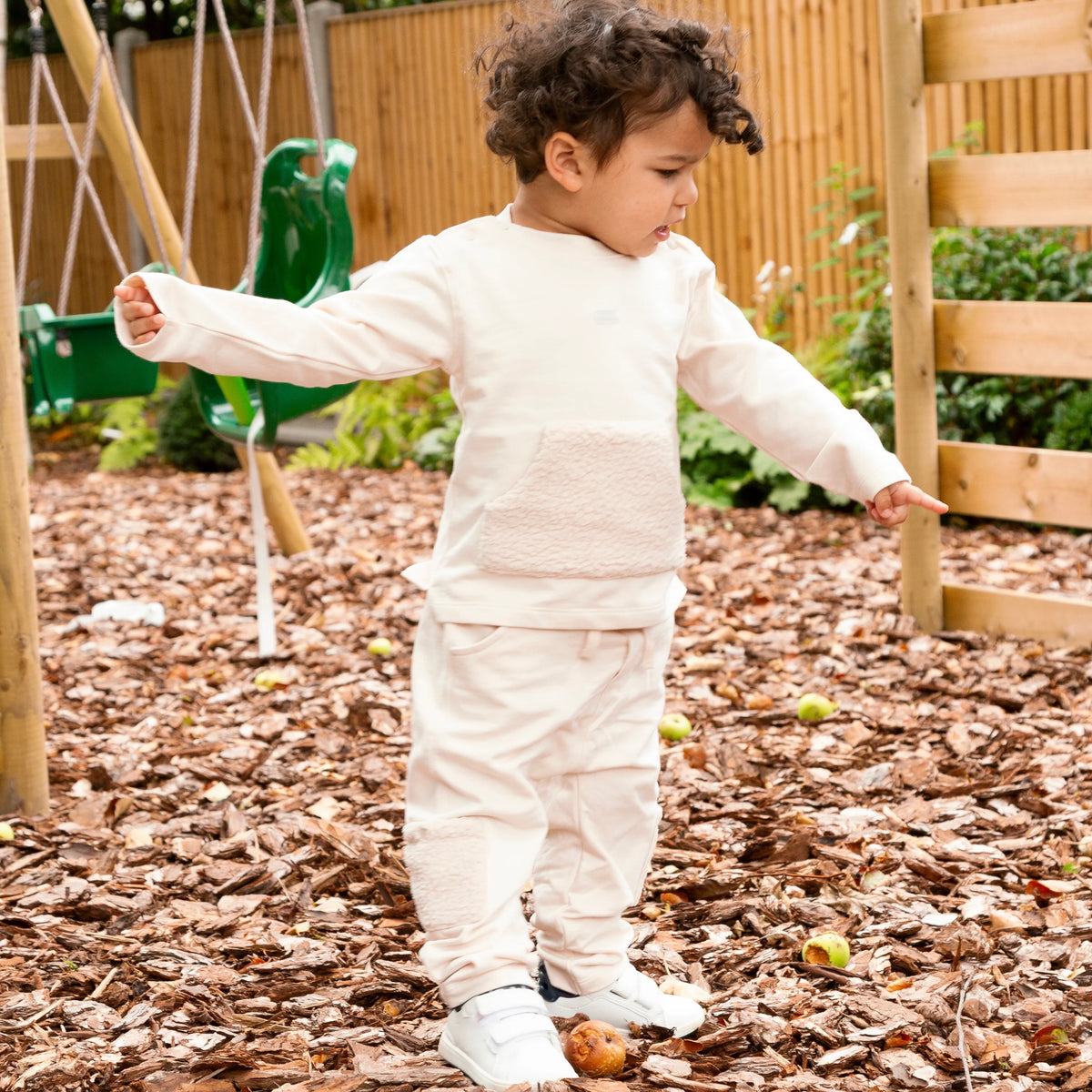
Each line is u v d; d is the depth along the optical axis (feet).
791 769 12.65
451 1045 7.22
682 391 25.59
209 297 6.59
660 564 7.24
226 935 9.70
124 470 31.48
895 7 15.78
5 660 11.89
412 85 33.81
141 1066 7.66
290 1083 7.43
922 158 16.03
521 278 6.97
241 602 19.77
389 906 10.12
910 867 10.26
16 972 9.00
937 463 16.65
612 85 6.52
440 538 7.32
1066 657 15.39
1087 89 24.47
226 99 37.01
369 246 35.63
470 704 7.02
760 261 29.32
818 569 19.84
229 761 13.46
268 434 14.29
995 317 15.89
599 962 7.72
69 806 12.34
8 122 42.27
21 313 15.08
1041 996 8.21
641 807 7.57
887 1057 7.57
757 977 8.69
